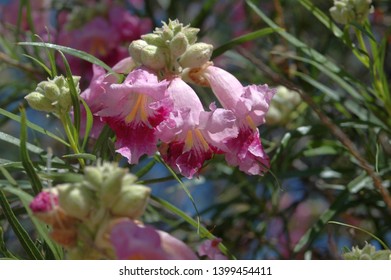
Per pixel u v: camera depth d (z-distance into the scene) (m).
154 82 0.38
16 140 0.39
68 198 0.31
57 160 0.40
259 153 0.40
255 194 0.53
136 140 0.38
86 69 0.56
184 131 0.38
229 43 0.44
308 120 0.52
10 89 0.56
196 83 0.41
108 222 0.32
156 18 0.62
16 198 0.41
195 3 0.62
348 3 0.45
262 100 0.39
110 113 0.38
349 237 0.54
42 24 0.61
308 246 0.43
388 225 0.50
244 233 0.53
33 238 0.50
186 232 0.52
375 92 0.46
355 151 0.43
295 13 0.59
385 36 0.46
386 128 0.47
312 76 0.52
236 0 0.61
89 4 0.59
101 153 0.39
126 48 0.57
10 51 0.53
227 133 0.38
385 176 0.48
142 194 0.32
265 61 0.58
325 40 0.59
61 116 0.39
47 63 0.54
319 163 0.57
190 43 0.41
